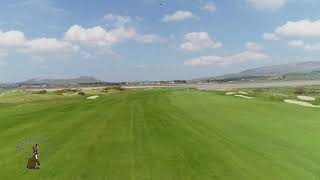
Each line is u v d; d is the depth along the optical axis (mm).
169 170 15773
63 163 17125
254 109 39688
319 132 25250
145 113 36719
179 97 58625
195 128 26953
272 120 31234
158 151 19469
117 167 16328
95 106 45969
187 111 38125
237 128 26953
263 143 21516
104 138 23406
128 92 80438
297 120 31156
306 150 19688
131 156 18375
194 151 19422
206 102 48469
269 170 15750
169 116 34062
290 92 80375
